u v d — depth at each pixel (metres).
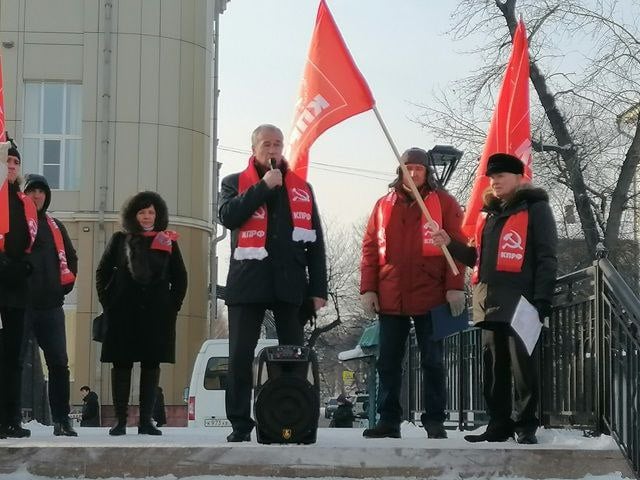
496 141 8.80
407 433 9.98
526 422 7.03
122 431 8.24
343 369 54.97
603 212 23.55
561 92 23.56
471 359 10.52
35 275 8.26
